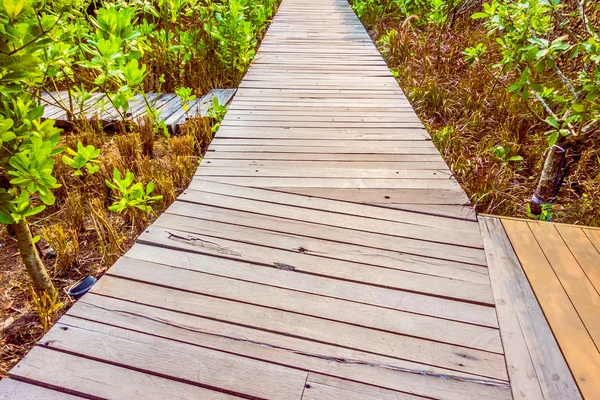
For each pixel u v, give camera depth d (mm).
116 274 1579
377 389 1178
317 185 2248
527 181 3078
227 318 1398
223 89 4684
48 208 2744
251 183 2262
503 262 1688
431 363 1257
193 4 5262
